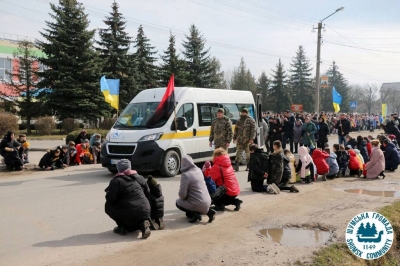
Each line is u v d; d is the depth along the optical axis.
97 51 34.22
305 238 5.91
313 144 16.80
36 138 26.75
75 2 32.62
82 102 31.86
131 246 5.43
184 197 6.59
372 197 8.88
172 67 44.34
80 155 13.95
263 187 9.36
